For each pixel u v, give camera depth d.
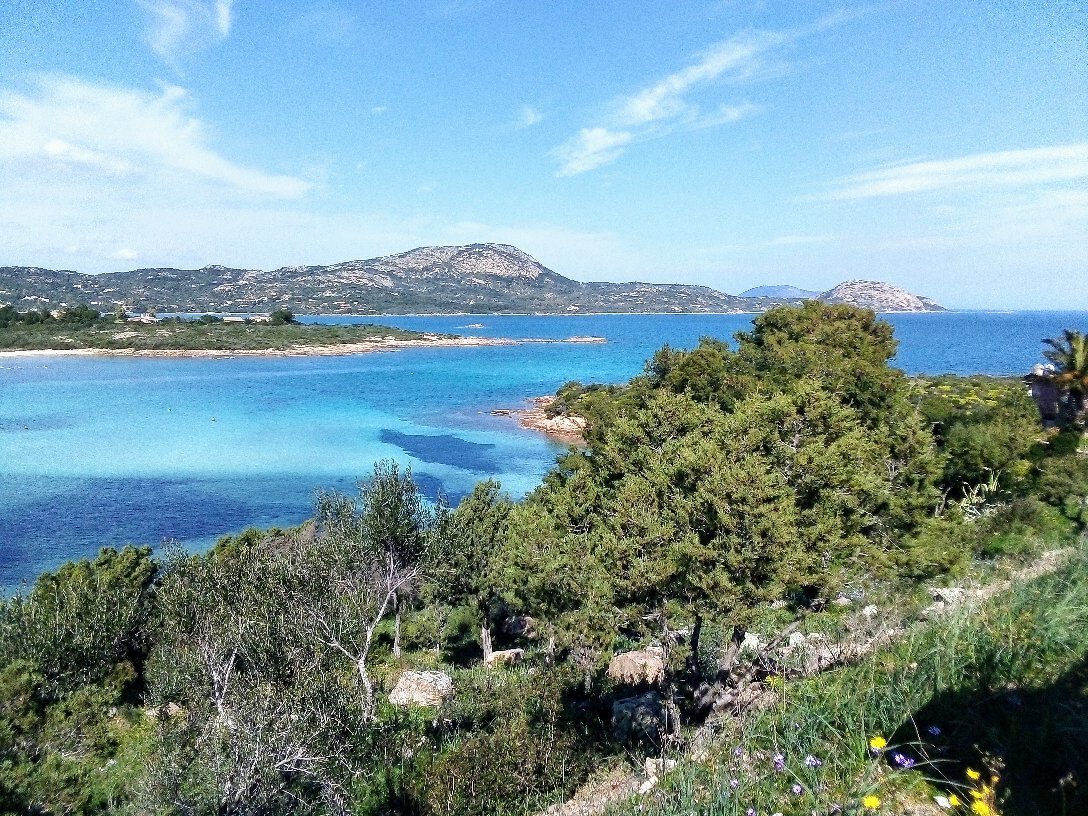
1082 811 4.66
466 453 77.12
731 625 13.59
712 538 15.03
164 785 13.70
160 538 50.66
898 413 33.00
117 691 24.16
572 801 12.37
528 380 140.62
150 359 171.62
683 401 24.19
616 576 15.08
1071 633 6.97
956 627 7.54
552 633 17.11
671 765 8.98
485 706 19.83
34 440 81.50
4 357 164.75
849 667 8.69
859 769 5.81
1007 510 22.73
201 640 19.11
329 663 19.28
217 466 70.94
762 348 51.00
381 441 83.06
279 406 106.62
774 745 6.91
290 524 54.12
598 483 23.14
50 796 14.24
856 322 52.47
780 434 18.19
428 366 166.00
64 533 51.41
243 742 13.53
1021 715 5.92
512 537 20.62
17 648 23.89
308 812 13.77
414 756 16.69
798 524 15.27
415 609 39.00
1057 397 47.19
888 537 17.22
